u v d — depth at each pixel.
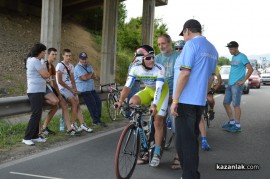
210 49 4.33
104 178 4.95
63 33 22.16
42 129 7.41
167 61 5.89
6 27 18.45
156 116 5.35
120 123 9.55
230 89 8.77
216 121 10.44
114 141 7.30
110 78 18.25
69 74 7.77
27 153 6.11
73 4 24.03
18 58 15.39
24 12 21.84
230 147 7.09
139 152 5.30
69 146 6.72
